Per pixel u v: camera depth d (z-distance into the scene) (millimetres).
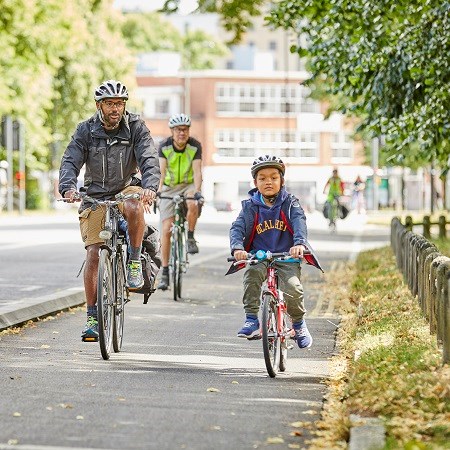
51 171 143500
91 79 139875
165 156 35094
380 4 36375
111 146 22703
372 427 15633
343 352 24109
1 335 25906
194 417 17094
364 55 39250
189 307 32969
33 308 29359
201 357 23312
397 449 14406
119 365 21891
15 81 114125
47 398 18234
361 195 139625
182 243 35219
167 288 35250
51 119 140375
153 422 16641
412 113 39906
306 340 22141
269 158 21500
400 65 38500
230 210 169500
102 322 22172
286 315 22109
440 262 22797
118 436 15656
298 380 20766
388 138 41094
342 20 38312
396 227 44656
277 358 21234
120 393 18891
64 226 85062
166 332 27219
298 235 21156
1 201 136000
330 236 80312
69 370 21109
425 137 39250
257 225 21656
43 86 118438
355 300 33344
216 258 53688
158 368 21672
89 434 15719
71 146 22688
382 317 27016
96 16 141000
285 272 21703
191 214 35250
